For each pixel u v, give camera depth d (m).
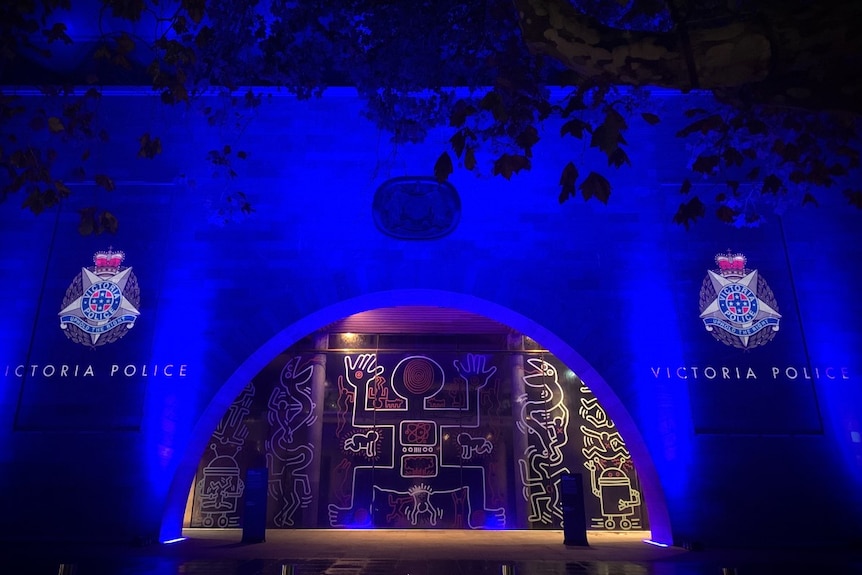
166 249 13.55
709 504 12.04
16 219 13.66
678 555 10.61
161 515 11.88
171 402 12.55
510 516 16.53
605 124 5.59
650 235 13.73
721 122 7.82
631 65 4.15
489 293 13.31
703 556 10.48
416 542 12.68
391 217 13.77
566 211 13.90
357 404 17.48
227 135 14.34
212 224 13.75
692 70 4.04
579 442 16.95
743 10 3.84
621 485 16.62
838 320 13.16
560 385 17.44
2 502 11.83
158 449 12.24
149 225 13.70
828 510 11.96
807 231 13.70
